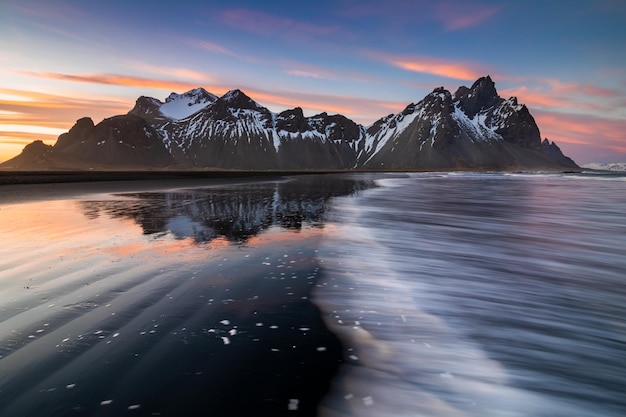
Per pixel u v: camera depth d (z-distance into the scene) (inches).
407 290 271.9
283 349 172.7
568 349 185.0
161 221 595.2
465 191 1626.5
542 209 891.4
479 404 139.7
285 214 712.4
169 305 225.9
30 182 2127.2
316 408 130.0
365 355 171.0
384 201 1064.2
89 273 294.0
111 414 122.2
